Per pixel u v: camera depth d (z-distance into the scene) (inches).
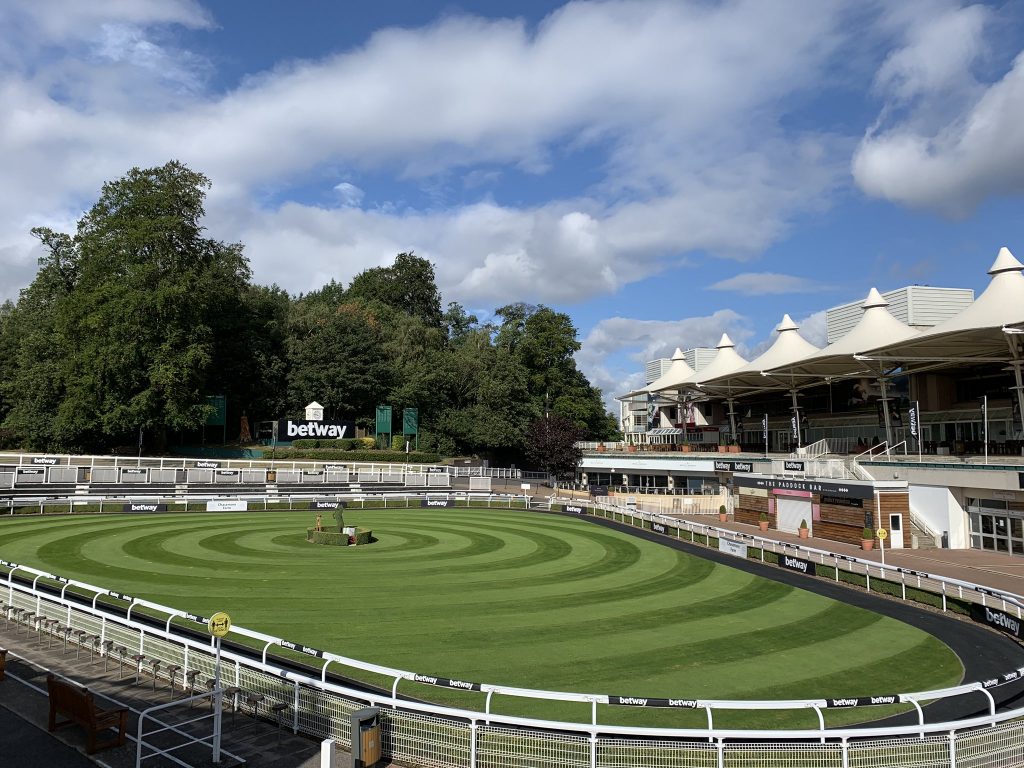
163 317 2669.8
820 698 657.0
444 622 897.5
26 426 2849.4
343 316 3599.9
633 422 5915.4
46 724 490.3
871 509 1628.9
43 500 1870.1
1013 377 2025.1
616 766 439.2
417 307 4975.4
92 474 2276.1
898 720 600.4
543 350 4185.5
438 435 3597.4
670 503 2454.5
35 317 3097.9
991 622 915.4
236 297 3255.4
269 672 522.3
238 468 2583.7
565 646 805.2
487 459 3754.9
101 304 2613.2
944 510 1653.5
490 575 1215.6
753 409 3472.0
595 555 1451.8
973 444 1945.1
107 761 439.5
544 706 625.6
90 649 642.8
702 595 1090.1
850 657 787.4
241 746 468.4
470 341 4133.9
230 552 1364.4
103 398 2630.4
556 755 454.6
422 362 3762.3
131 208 2755.9
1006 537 1531.7
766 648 815.1
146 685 576.1
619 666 739.4
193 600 977.5
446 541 1584.6
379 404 3599.9
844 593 1113.4
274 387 3430.1
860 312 2871.6
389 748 470.3
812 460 1987.0
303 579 1139.3
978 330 1659.7
